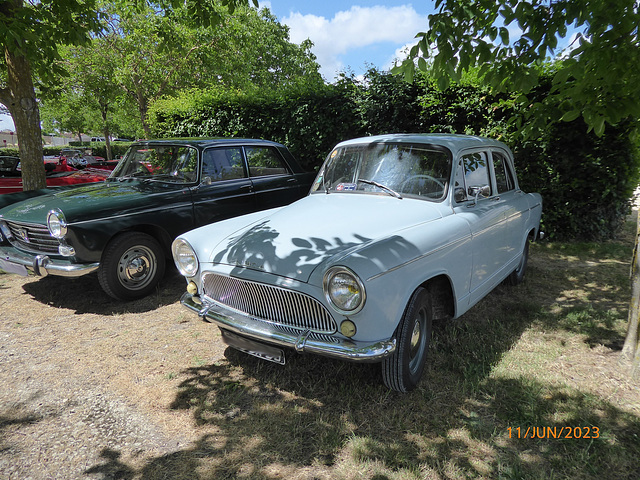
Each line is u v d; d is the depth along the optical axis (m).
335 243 2.88
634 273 3.24
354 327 2.50
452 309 3.40
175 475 2.29
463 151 3.70
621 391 2.95
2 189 8.68
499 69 3.62
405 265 2.69
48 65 6.89
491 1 3.28
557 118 3.89
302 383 3.14
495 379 3.11
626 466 2.30
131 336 3.95
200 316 3.08
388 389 3.01
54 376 3.28
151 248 4.84
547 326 4.00
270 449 2.47
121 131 38.41
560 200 7.02
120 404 2.93
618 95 3.21
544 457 2.37
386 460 2.35
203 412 2.83
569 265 5.99
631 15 2.86
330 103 8.32
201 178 5.34
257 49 24.50
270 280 2.74
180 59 17.97
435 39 3.35
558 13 3.29
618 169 6.57
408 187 3.66
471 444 2.47
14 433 2.65
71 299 4.88
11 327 4.15
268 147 6.35
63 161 22.86
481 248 3.64
